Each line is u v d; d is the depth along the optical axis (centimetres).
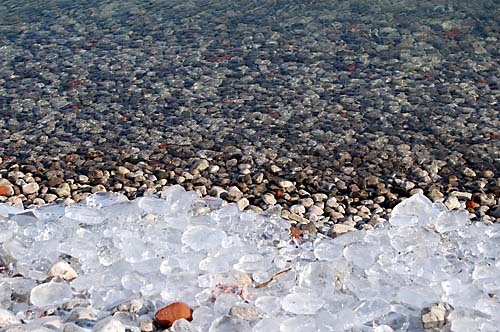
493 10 360
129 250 198
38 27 369
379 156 253
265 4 385
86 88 302
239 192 236
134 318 183
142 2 399
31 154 261
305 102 287
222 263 194
